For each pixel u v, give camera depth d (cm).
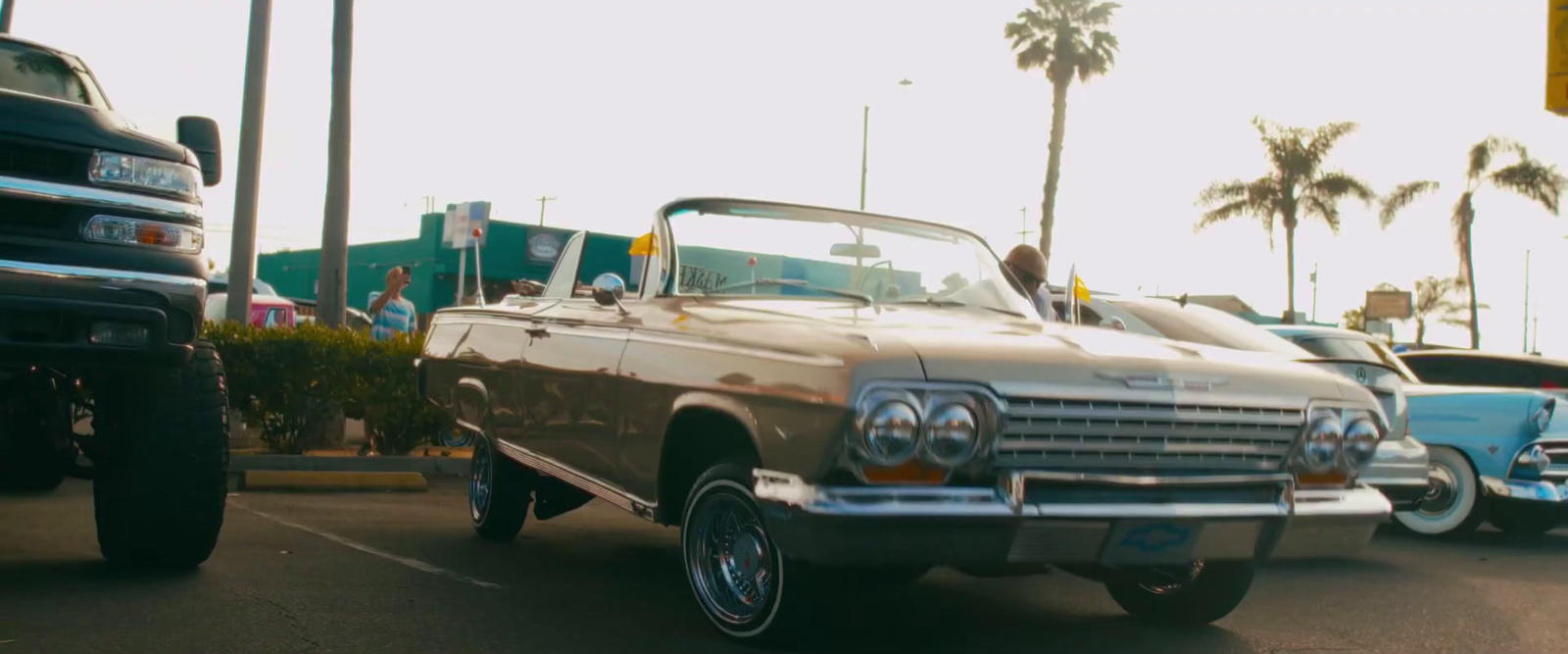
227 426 518
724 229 533
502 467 632
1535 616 571
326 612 462
